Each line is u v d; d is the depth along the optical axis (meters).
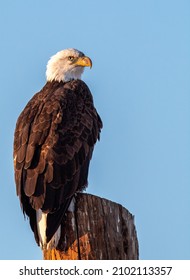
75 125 14.38
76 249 11.46
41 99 15.05
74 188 13.30
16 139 14.20
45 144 13.53
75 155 13.84
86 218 11.57
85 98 15.55
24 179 13.04
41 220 12.52
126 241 11.48
